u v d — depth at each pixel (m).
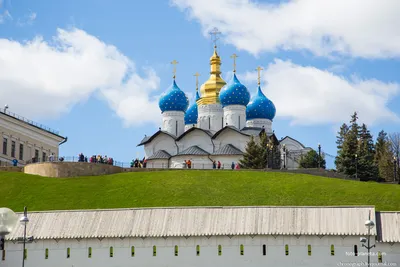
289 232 92.25
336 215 93.00
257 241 93.25
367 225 82.50
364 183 122.50
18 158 165.38
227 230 93.69
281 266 92.12
